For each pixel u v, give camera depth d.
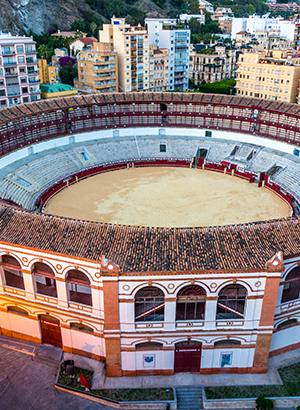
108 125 100.81
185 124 103.44
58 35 191.75
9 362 40.31
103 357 39.81
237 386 37.41
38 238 37.06
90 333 39.00
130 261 34.16
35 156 86.31
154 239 35.84
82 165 90.62
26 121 90.19
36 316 40.56
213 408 35.81
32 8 196.62
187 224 67.50
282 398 36.00
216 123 102.88
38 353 41.16
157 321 36.09
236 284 34.97
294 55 138.25
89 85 140.12
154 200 77.56
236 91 141.50
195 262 33.97
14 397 36.66
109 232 36.75
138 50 139.75
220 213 72.19
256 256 34.50
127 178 89.50
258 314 35.91
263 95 133.88
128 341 36.69
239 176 90.75
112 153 96.69
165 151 99.38
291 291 40.16
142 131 103.38
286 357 40.66
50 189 79.50
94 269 35.19
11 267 38.88
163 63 151.00
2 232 38.12
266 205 76.00
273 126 91.50
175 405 35.75
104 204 75.50
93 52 133.88
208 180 88.75
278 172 85.19
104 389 37.12
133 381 37.97
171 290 34.53
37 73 127.75
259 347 37.34
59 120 91.62
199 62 172.00
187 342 37.69
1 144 80.50
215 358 38.06
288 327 39.62
